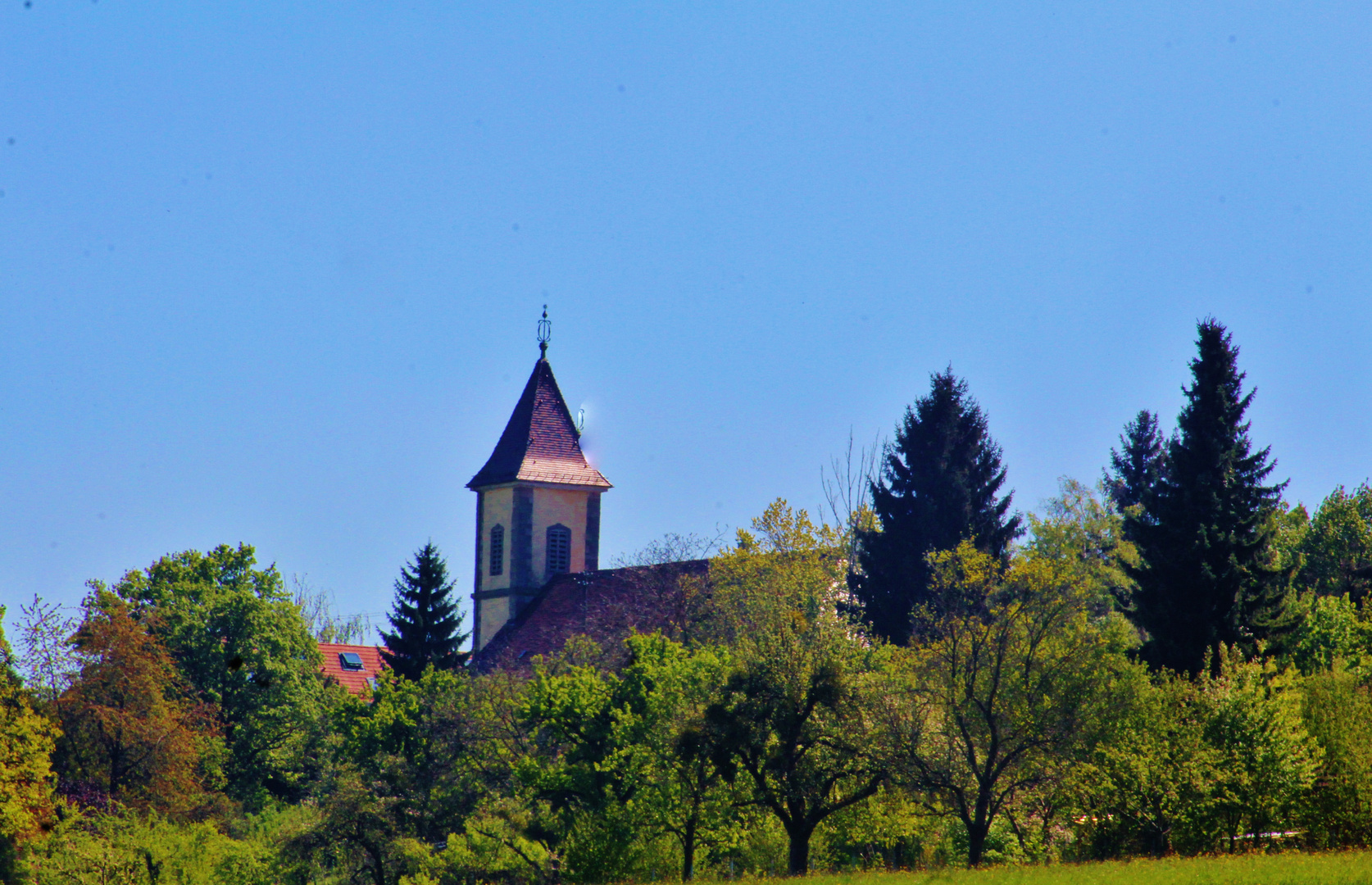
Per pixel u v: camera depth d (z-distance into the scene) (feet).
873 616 255.50
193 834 215.31
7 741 193.77
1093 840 179.11
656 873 192.54
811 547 250.57
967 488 265.95
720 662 191.42
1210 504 217.97
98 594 268.00
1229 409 226.58
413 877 206.08
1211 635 206.90
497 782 222.89
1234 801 168.96
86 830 214.28
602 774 195.42
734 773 173.06
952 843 192.13
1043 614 178.70
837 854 199.62
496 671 247.70
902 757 170.81
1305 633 238.48
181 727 241.96
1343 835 170.30
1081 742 169.58
